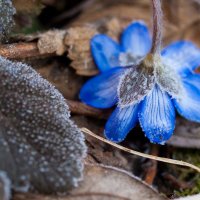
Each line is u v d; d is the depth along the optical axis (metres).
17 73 0.12
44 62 0.15
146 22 0.18
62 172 0.11
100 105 0.15
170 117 0.14
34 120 0.12
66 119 0.12
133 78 0.14
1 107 0.12
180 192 0.14
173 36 0.18
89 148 0.14
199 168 0.14
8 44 0.14
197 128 0.15
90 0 0.19
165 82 0.14
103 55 0.16
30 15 0.15
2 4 0.14
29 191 0.11
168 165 0.15
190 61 0.16
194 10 0.19
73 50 0.15
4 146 0.11
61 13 0.18
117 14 0.18
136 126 0.15
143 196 0.12
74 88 0.15
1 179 0.11
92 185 0.12
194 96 0.15
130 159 0.14
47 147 0.12
